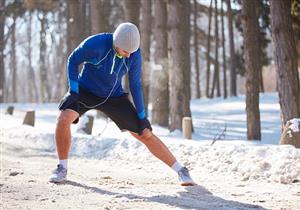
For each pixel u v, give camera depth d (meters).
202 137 17.56
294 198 6.45
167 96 20.98
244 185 7.46
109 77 6.73
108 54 6.59
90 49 6.53
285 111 12.34
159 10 21.05
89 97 6.91
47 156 10.98
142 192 6.56
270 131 19.72
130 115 6.97
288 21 12.46
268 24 31.45
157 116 20.92
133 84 6.93
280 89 12.45
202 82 87.19
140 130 7.05
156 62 21.00
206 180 7.94
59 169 7.02
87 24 37.81
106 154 10.83
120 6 43.34
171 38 18.30
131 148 10.64
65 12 46.28
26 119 16.53
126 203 5.84
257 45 16.14
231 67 39.88
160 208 5.62
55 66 71.00
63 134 6.91
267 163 8.12
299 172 7.70
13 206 5.59
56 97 60.38
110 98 6.95
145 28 22.27
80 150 11.32
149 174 8.52
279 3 12.42
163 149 7.17
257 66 16.14
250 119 16.23
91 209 5.49
